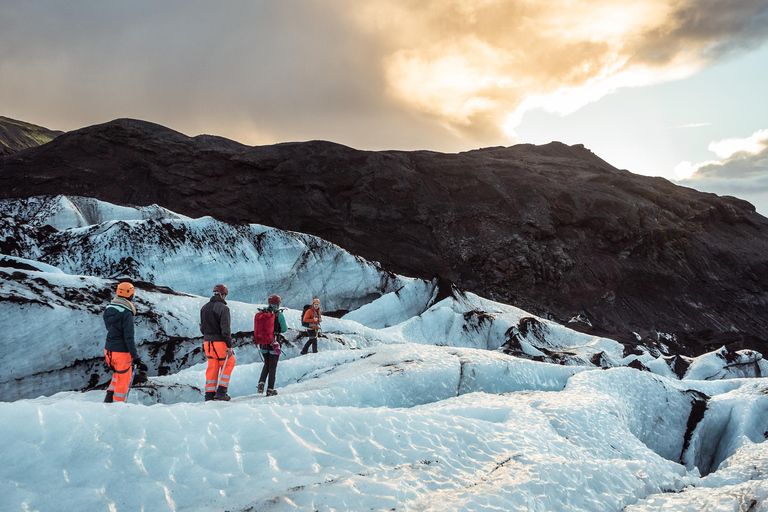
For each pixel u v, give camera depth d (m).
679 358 18.19
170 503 3.14
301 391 7.78
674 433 9.35
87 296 11.18
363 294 24.38
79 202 28.28
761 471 5.99
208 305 6.32
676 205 50.78
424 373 9.25
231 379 8.80
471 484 4.02
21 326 9.76
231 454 3.75
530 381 10.23
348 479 3.67
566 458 4.97
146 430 3.67
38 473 3.01
